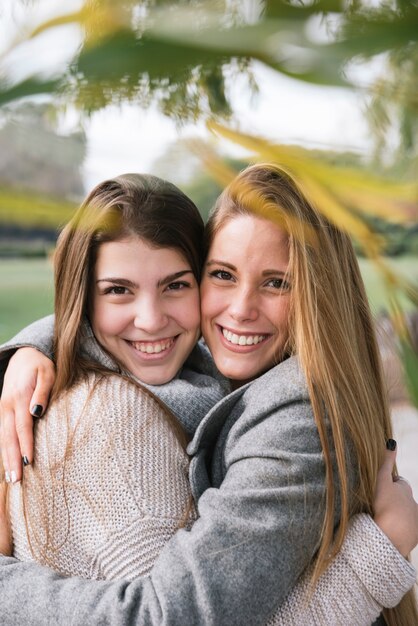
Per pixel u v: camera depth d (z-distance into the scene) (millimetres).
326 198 245
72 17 161
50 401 1129
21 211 186
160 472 1022
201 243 1237
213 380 1301
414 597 1156
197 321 1237
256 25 147
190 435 1166
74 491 1013
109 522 980
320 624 938
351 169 235
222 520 925
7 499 1142
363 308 1160
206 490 1001
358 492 1028
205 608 869
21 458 1098
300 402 1032
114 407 1051
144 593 894
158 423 1071
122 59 155
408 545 1028
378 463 1097
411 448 3078
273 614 938
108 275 1171
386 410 1172
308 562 952
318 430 1004
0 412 1166
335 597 942
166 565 909
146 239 1163
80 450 1027
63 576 984
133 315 1182
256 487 968
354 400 1050
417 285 263
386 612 1118
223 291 1182
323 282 1063
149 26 157
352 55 152
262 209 423
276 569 916
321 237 1071
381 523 1026
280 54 149
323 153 238
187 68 157
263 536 917
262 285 1146
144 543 961
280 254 1123
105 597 898
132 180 1196
